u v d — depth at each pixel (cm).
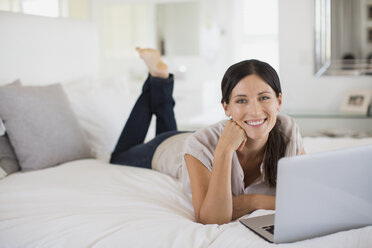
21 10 275
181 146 160
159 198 137
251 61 109
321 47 334
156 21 489
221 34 485
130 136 201
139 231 102
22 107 180
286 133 124
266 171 127
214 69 491
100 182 150
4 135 182
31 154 178
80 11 318
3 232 113
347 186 87
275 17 474
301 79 341
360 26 329
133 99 254
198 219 117
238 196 124
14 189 144
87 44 290
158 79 199
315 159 82
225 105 115
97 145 221
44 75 251
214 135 125
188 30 487
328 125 331
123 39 496
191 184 122
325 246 84
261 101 107
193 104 439
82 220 113
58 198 134
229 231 100
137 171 165
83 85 256
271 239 92
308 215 87
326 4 330
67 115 196
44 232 110
